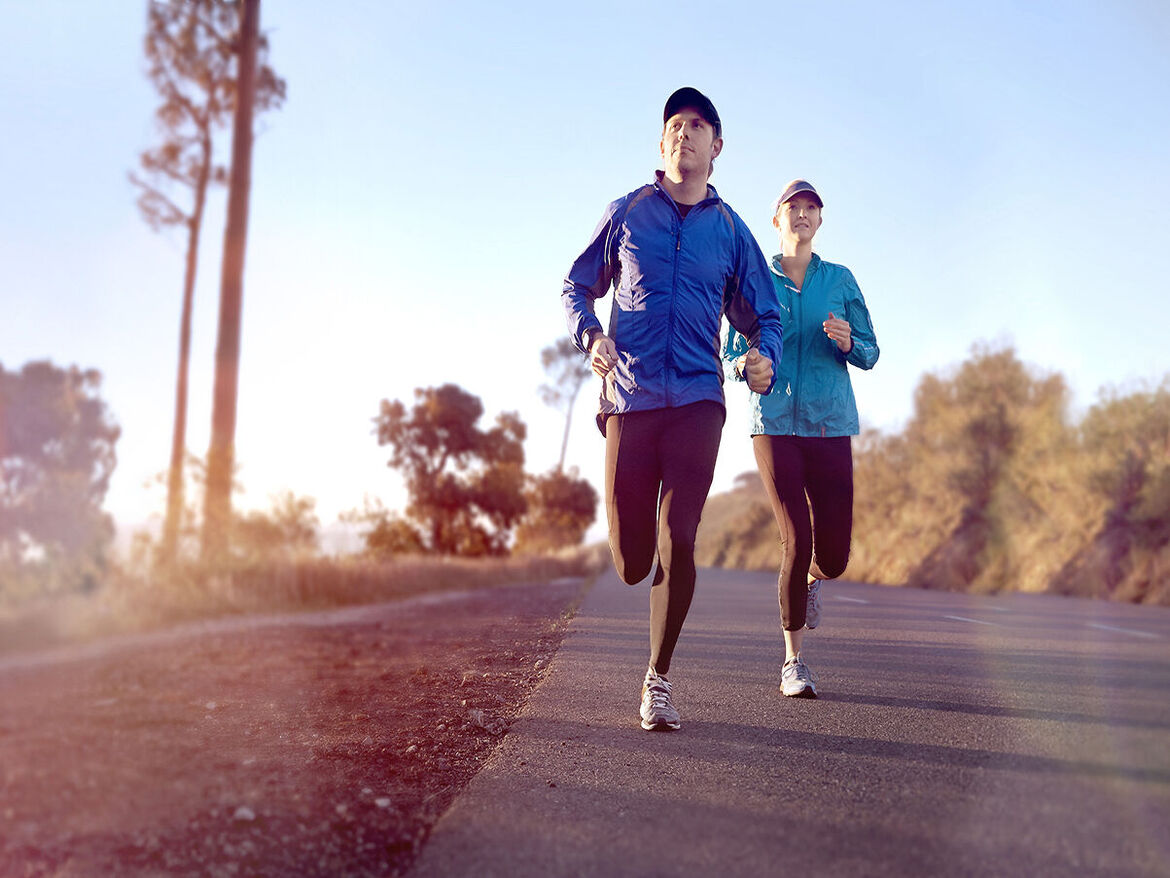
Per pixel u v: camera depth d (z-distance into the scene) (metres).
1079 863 1.61
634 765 2.52
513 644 5.55
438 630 6.89
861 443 19.11
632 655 4.89
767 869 1.68
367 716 3.24
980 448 13.34
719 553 39.88
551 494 49.47
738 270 3.52
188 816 1.64
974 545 12.73
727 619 6.94
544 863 1.74
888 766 2.40
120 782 1.59
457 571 17.02
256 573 8.20
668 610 3.07
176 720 2.09
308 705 3.33
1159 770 2.08
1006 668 4.07
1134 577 9.73
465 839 1.88
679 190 3.42
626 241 3.38
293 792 1.98
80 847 1.40
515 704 3.55
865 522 18.47
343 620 7.95
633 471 3.30
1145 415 10.77
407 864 1.72
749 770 2.43
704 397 3.26
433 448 38.97
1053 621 6.41
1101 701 3.09
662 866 1.71
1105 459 10.95
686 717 3.22
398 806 2.08
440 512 38.88
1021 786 2.07
